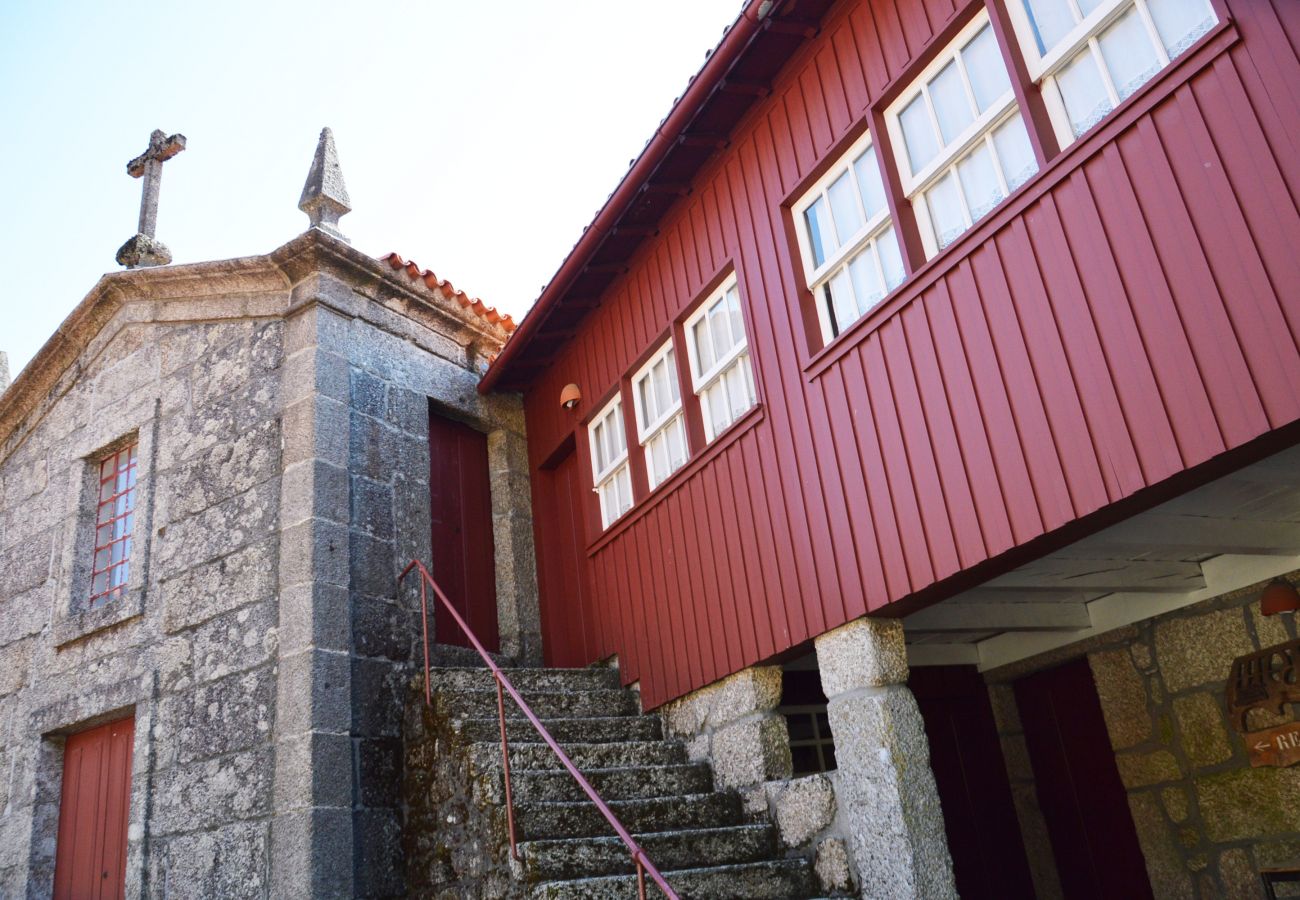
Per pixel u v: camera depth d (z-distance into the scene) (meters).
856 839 4.67
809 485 5.16
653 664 6.30
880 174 4.98
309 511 6.04
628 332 6.95
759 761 5.35
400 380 7.19
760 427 5.55
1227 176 3.46
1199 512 4.59
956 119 4.64
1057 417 3.94
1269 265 3.31
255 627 5.99
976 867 6.48
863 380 4.89
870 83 5.04
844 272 5.26
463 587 7.27
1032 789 6.83
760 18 5.19
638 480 6.71
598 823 4.98
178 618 6.42
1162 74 3.69
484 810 4.97
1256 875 5.20
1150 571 5.36
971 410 4.31
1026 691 6.98
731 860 4.96
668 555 6.24
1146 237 3.69
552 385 7.97
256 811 5.54
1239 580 5.30
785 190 5.55
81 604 7.23
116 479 7.60
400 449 6.95
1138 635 5.92
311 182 7.22
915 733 4.66
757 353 5.64
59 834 6.68
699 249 6.25
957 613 5.77
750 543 5.54
